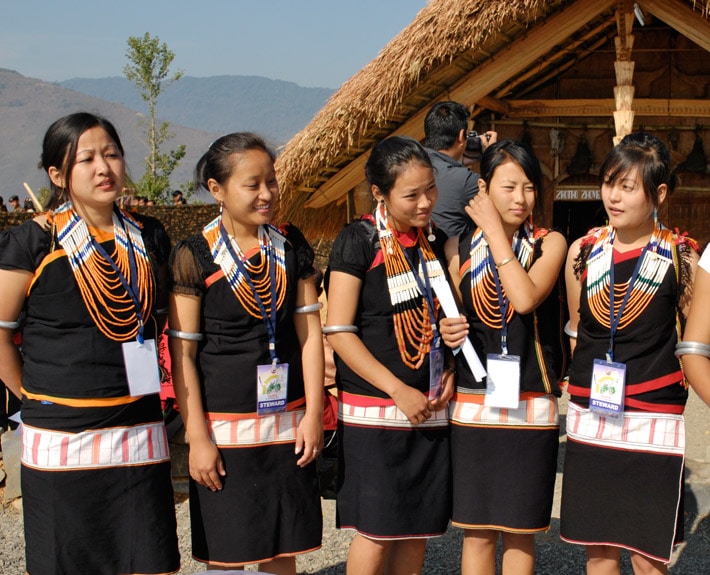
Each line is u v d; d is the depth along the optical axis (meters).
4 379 3.04
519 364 3.14
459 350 3.23
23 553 4.30
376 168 3.05
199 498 3.14
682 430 3.01
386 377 3.11
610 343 3.04
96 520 2.94
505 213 3.16
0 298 2.88
